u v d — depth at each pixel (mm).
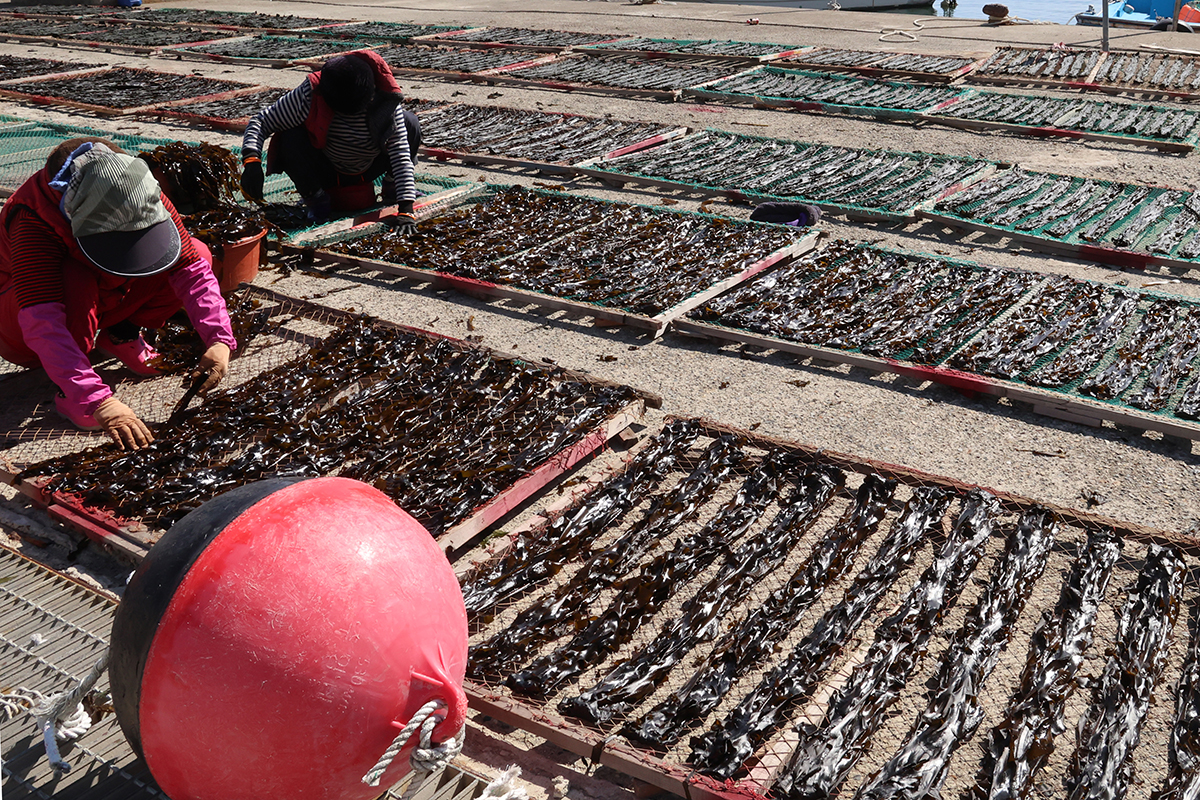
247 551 2320
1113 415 5027
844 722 3139
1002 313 6441
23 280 4398
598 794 3014
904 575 3947
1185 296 6758
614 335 6305
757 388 5570
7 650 3320
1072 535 4133
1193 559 3975
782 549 4059
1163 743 3137
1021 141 11398
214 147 7184
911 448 4914
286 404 5176
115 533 4055
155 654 2264
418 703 2334
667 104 13562
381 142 8133
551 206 8734
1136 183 9555
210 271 5008
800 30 20266
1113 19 25422
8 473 4480
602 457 4891
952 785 2996
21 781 2793
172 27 20266
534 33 19375
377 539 2441
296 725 2240
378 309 6723
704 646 3604
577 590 3838
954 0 27641
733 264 7207
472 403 5168
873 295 6777
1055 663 3389
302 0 26641
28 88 13727
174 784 2426
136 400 5336
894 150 11070
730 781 2863
